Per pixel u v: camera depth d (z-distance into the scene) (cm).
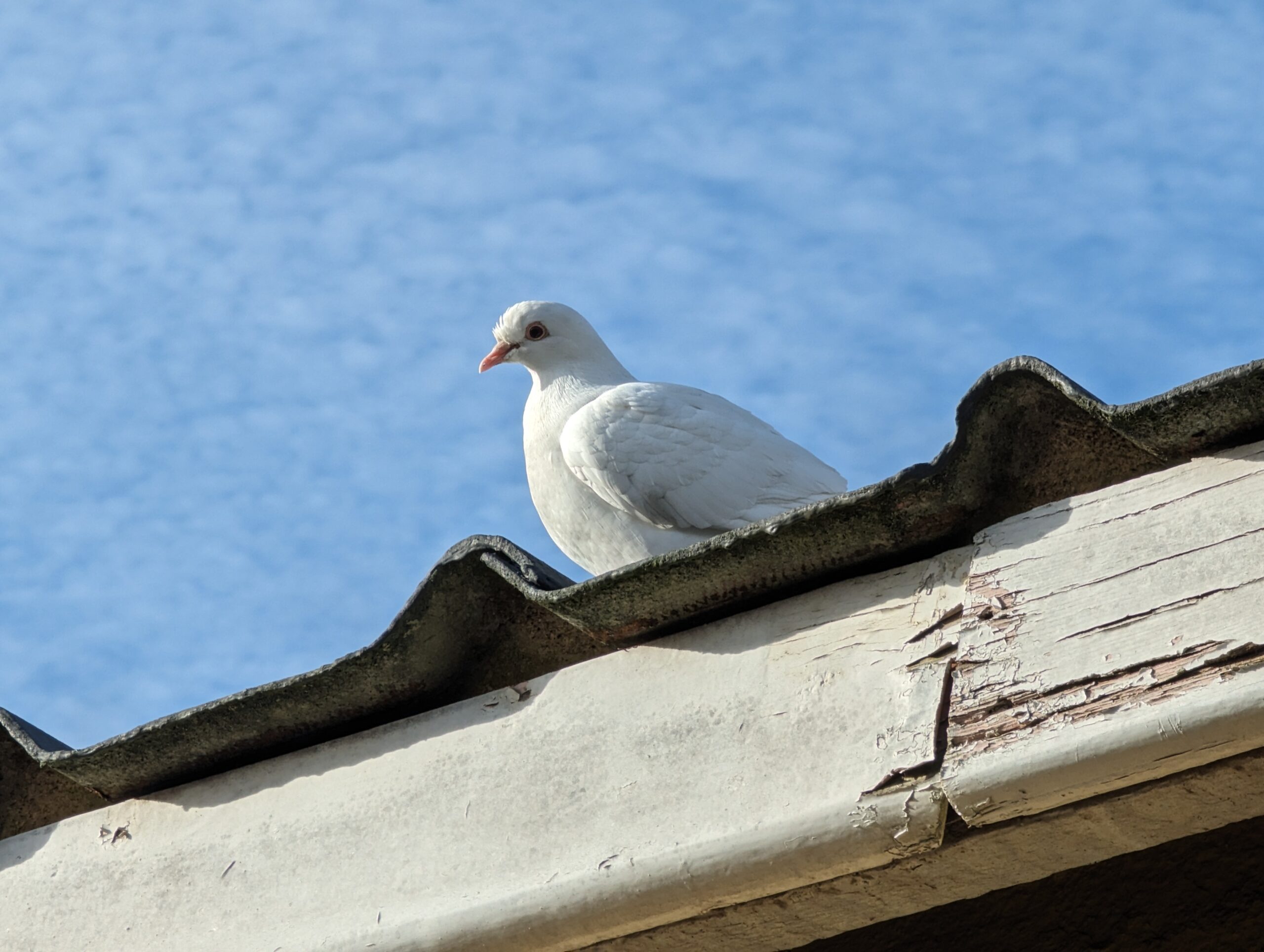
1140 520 596
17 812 800
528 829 658
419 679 718
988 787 568
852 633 633
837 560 646
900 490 621
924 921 686
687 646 670
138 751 743
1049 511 620
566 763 666
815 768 607
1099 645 576
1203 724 539
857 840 588
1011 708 580
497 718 697
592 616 679
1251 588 557
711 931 637
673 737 646
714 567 650
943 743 587
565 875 636
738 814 612
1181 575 574
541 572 703
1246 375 568
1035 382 620
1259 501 574
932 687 601
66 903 751
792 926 634
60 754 758
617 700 671
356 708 726
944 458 622
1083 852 596
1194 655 555
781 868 600
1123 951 641
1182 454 604
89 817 774
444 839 675
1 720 782
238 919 703
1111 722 556
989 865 604
